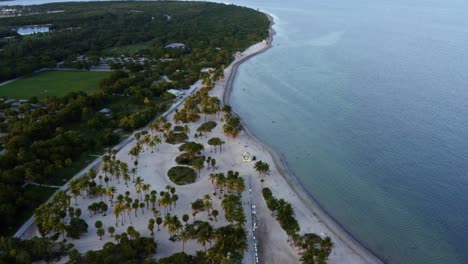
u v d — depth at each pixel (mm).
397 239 121125
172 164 160500
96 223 120062
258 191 142000
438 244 119000
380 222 128625
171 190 138125
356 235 122688
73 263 106000
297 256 111125
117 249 110875
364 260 111188
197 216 127625
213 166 157250
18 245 108812
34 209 130250
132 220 126438
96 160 163125
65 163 155750
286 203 127500
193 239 117562
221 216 127438
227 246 107125
